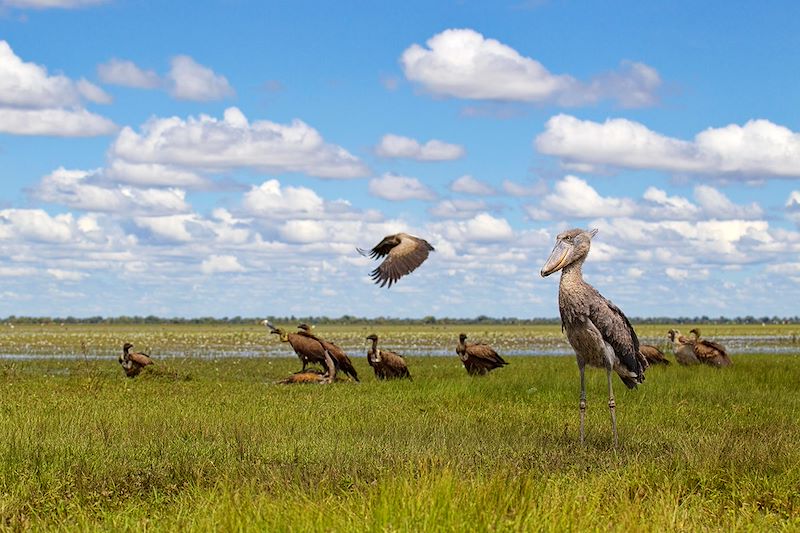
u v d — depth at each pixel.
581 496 6.95
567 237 11.21
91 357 35.56
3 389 16.72
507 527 5.85
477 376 19.91
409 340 61.56
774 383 19.00
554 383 17.89
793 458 9.04
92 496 7.63
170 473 8.53
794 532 6.61
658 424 12.51
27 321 157.88
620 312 11.20
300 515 6.20
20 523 6.79
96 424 11.23
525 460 9.11
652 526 6.34
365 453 9.36
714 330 98.44
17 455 8.91
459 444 10.12
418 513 6.01
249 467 8.67
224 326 129.62
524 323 189.88
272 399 15.12
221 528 6.05
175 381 20.11
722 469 8.76
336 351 20.20
